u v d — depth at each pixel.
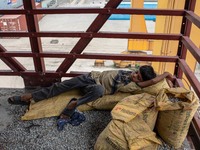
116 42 6.23
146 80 2.30
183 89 1.99
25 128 2.21
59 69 2.93
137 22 3.53
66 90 2.54
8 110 2.53
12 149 1.95
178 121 1.79
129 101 2.04
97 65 4.90
